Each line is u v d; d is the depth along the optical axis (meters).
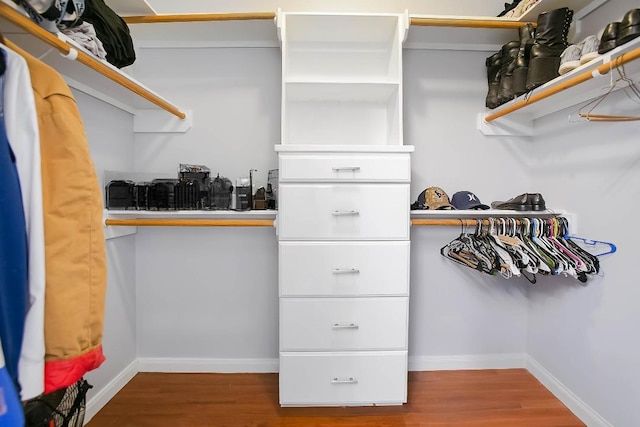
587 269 1.37
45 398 0.95
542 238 1.54
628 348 1.27
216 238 1.87
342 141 1.81
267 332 1.88
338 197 1.46
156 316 1.86
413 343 1.90
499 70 1.70
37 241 0.67
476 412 1.53
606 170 1.37
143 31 1.71
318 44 1.81
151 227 1.86
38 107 0.74
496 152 1.87
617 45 1.05
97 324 0.78
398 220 1.48
